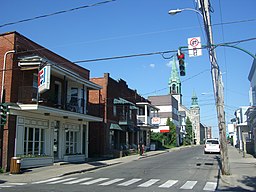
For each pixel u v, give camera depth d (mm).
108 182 14742
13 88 19688
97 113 33562
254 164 23062
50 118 23516
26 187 13055
